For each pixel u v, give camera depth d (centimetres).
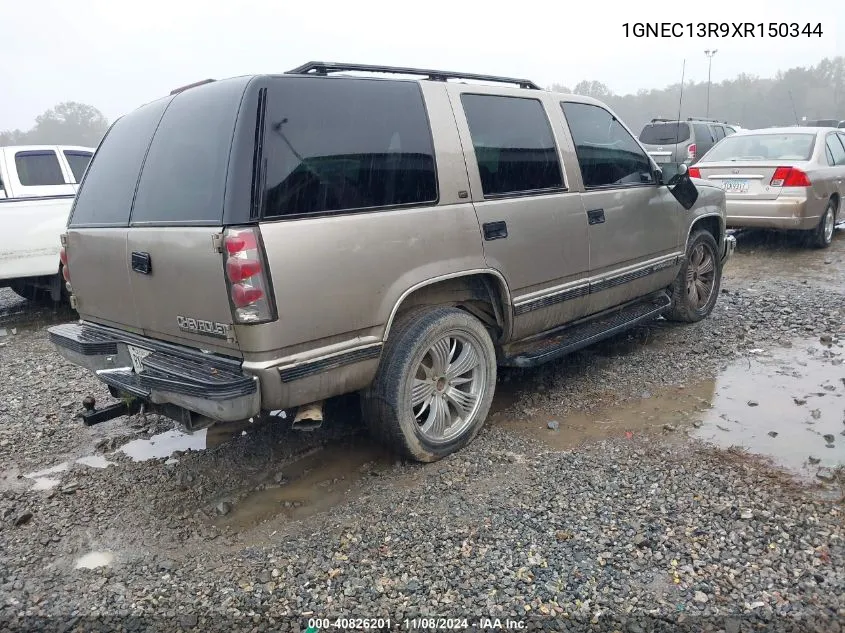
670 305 555
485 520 317
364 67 354
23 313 825
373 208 336
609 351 554
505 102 416
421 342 356
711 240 608
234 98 310
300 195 309
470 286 392
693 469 353
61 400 503
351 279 323
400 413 355
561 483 347
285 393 308
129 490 366
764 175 885
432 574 280
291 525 325
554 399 463
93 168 400
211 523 330
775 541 288
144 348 353
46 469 396
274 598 272
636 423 418
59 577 292
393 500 341
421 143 362
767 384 471
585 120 475
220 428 440
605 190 473
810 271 810
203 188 308
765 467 352
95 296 383
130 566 298
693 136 1534
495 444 399
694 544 289
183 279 313
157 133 350
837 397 443
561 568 279
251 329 294
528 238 410
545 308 432
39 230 745
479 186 386
